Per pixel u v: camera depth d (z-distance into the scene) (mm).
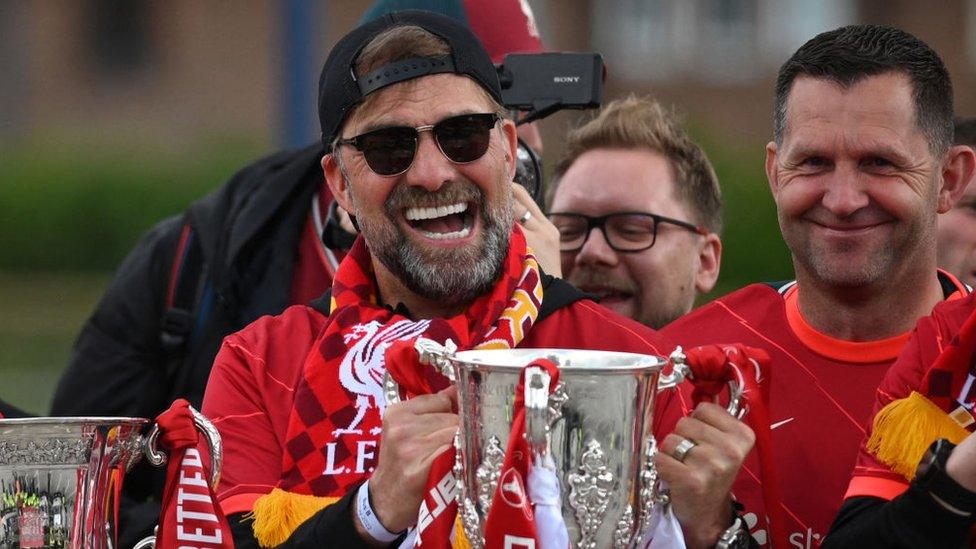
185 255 9531
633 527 5832
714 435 5938
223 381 7184
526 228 8117
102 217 45688
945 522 5938
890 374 6637
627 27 50844
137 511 8898
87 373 9500
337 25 48906
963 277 9781
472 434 5820
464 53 6816
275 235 9445
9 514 6129
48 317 38094
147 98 53719
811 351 7562
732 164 38094
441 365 6027
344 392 6824
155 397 9469
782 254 36594
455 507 5980
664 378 6000
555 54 8844
